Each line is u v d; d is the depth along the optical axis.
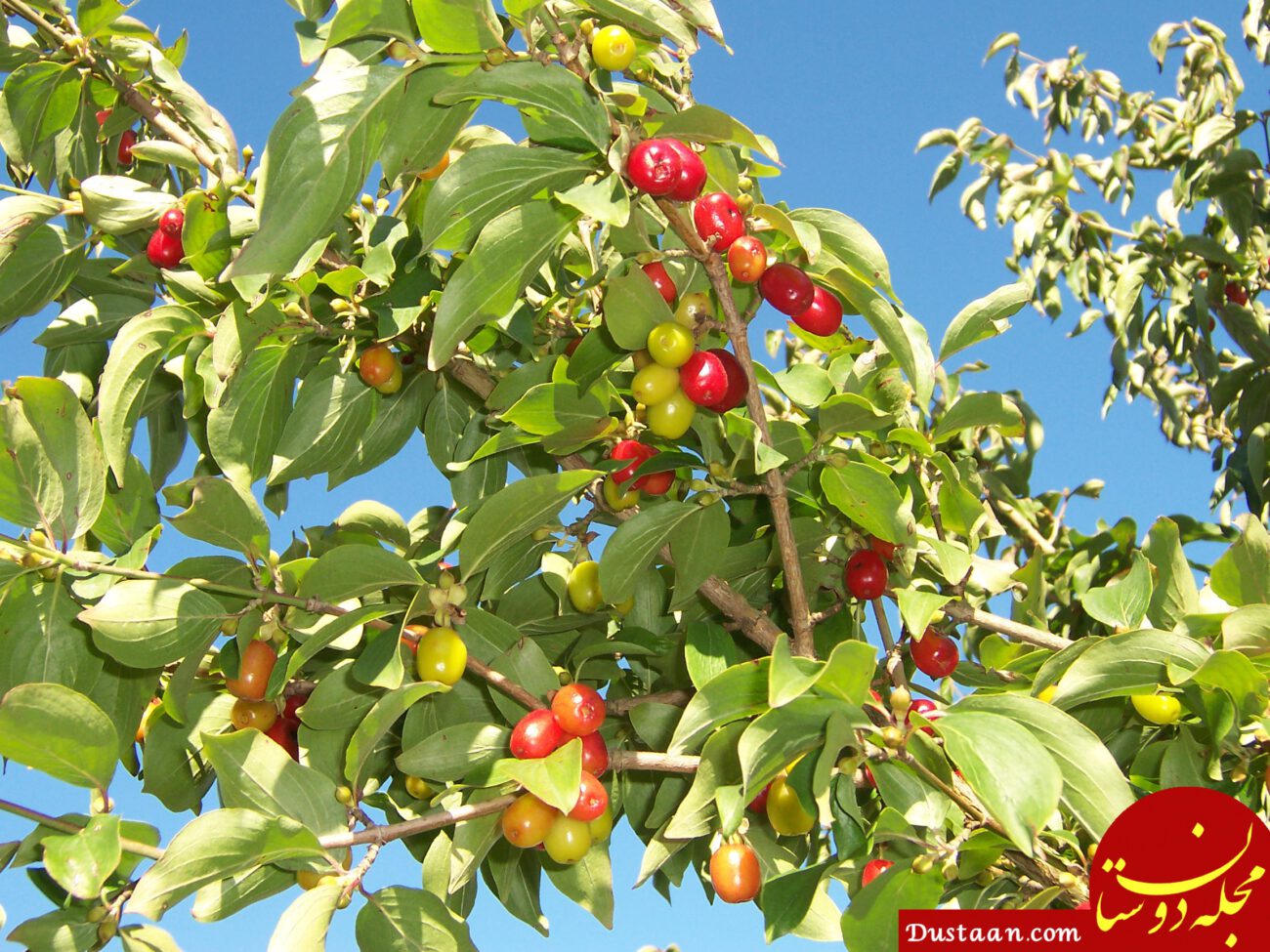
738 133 2.42
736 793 2.26
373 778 3.48
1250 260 5.60
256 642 2.90
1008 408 3.11
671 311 2.70
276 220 2.23
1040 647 3.19
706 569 2.99
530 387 3.00
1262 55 5.98
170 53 3.60
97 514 2.82
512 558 3.17
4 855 2.47
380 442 3.54
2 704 2.32
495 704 3.08
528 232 2.46
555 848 2.66
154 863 2.31
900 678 3.08
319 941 2.39
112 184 3.25
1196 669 2.55
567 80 2.36
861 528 3.29
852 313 3.17
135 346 2.89
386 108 2.33
